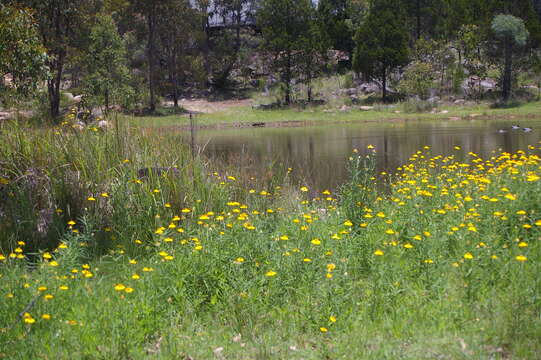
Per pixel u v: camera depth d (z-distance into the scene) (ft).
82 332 13.85
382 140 94.38
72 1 126.41
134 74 188.03
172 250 18.45
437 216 21.67
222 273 16.98
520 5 169.99
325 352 13.35
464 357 12.91
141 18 195.11
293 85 188.24
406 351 13.34
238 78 222.69
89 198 24.49
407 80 171.42
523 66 171.12
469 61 172.45
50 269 17.17
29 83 41.91
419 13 214.28
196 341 14.28
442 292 16.03
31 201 24.63
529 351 12.82
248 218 23.41
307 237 19.39
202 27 219.20
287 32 186.19
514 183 24.53
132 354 13.38
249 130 135.33
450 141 86.43
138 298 15.31
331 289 15.62
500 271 16.74
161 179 26.63
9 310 14.69
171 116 159.43
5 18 38.99
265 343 14.07
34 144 27.81
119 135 29.53
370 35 177.88
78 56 134.21
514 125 116.88
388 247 18.75
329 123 149.07
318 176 48.42
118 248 23.02
